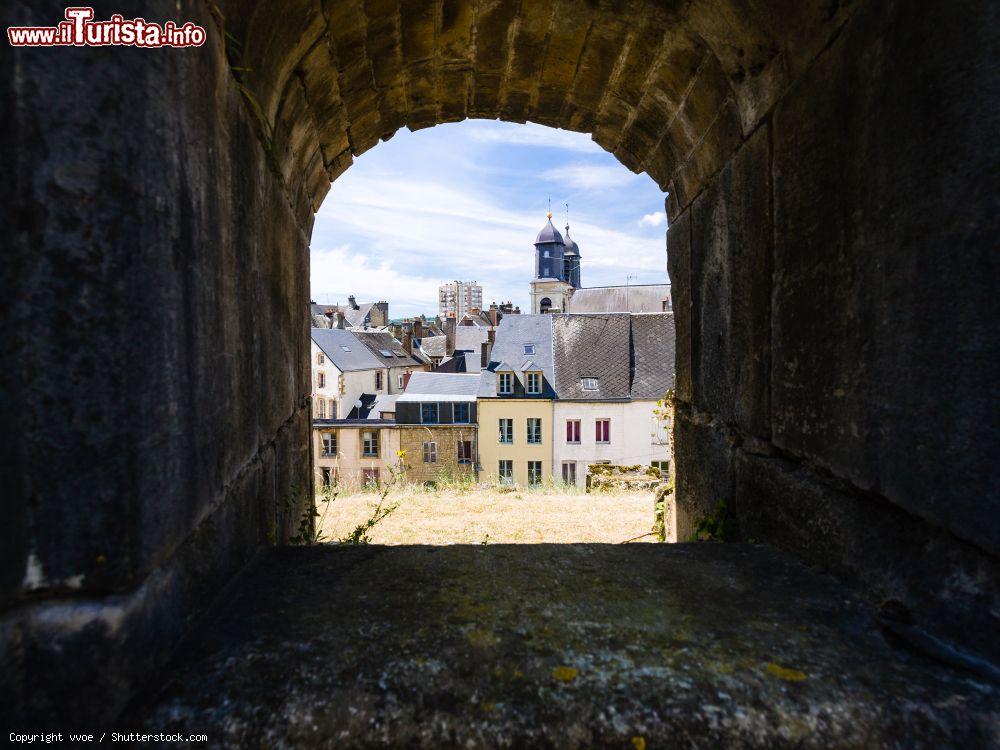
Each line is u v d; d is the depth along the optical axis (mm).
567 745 1021
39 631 948
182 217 1209
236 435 1703
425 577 1699
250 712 1045
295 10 2094
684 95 2893
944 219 1265
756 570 1812
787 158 2068
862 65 1580
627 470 15750
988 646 1187
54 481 948
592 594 1588
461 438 30656
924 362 1341
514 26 2926
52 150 939
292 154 2846
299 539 2793
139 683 1067
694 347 3277
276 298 2506
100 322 980
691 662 1229
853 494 1701
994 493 1150
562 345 31422
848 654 1272
